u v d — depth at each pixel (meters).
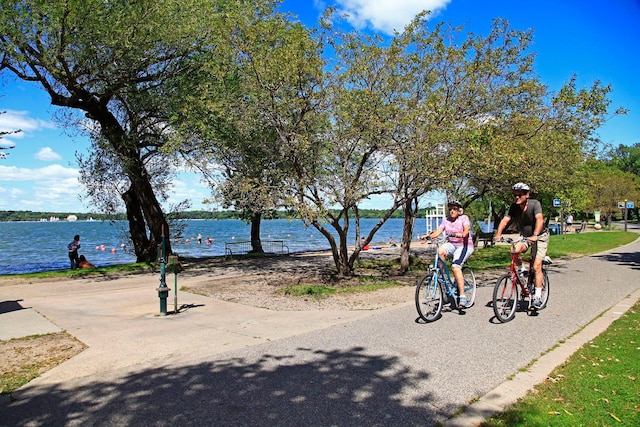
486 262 17.77
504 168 10.42
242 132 12.26
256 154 13.08
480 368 4.82
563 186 16.75
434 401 4.02
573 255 19.47
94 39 13.26
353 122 10.88
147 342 6.26
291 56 10.54
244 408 3.96
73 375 4.90
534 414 3.62
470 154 10.16
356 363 5.07
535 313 7.49
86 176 19.36
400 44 11.21
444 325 6.75
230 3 14.55
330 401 4.06
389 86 11.20
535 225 7.20
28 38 12.50
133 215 20.36
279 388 4.39
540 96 12.09
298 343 5.98
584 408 3.71
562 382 4.29
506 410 3.74
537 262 7.38
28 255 34.09
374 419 3.70
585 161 14.85
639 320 6.80
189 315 8.29
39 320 8.00
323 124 11.73
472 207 26.19
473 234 24.23
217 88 13.12
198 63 15.48
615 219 89.12
